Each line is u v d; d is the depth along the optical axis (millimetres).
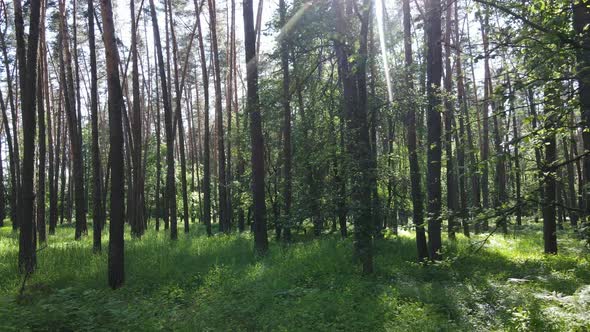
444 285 9828
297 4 12062
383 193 15070
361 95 11656
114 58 10773
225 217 24859
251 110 15086
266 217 15414
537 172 5434
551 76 4984
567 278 10398
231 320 7703
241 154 25906
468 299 8602
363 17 11844
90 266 12211
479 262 13016
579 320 6664
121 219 10648
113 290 10117
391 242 16984
